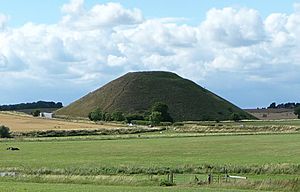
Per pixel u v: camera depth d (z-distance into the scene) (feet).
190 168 185.26
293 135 409.69
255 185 133.18
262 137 391.24
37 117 621.31
